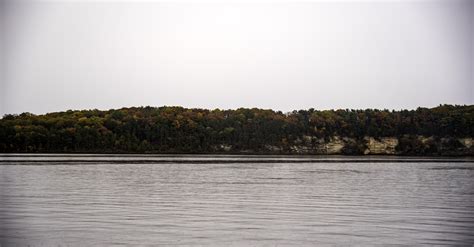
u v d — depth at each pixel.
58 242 19.92
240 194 36.50
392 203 31.41
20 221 24.06
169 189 40.31
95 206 29.39
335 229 22.48
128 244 19.67
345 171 69.75
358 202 31.83
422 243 20.05
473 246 19.67
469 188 42.94
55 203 30.67
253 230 22.19
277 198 33.91
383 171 70.75
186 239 20.48
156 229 22.31
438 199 33.84
